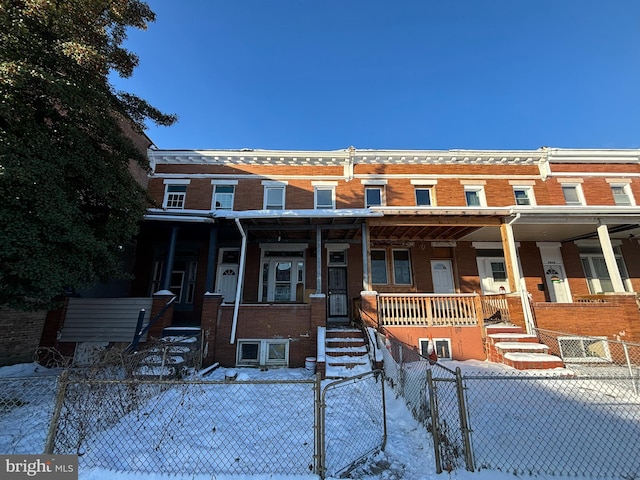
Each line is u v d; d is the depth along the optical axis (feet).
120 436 14.92
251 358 30.17
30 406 19.08
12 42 16.85
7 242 15.69
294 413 17.95
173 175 44.96
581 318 32.81
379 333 29.45
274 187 44.98
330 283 42.29
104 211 24.36
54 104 19.99
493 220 35.35
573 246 44.55
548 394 20.70
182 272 41.27
